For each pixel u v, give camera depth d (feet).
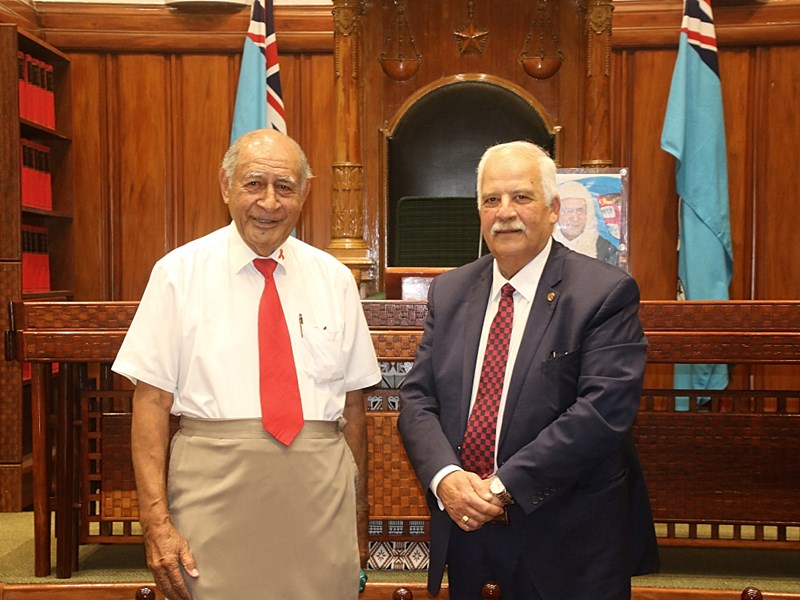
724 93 17.24
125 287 17.85
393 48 16.96
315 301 6.90
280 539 6.38
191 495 6.42
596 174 11.48
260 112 15.97
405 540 10.32
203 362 6.49
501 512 6.32
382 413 10.12
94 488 11.06
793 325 9.37
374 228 17.24
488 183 6.76
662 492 10.11
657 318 9.53
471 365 6.89
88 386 10.89
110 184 17.74
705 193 15.55
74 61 17.57
